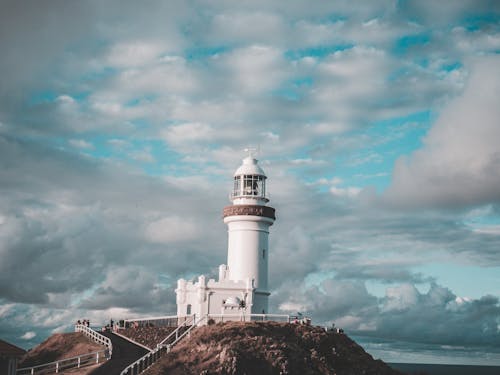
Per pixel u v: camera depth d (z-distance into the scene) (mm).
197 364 56406
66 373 57562
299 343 63938
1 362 55656
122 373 51188
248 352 58125
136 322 83125
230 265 80188
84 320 82938
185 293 76375
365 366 65688
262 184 83562
